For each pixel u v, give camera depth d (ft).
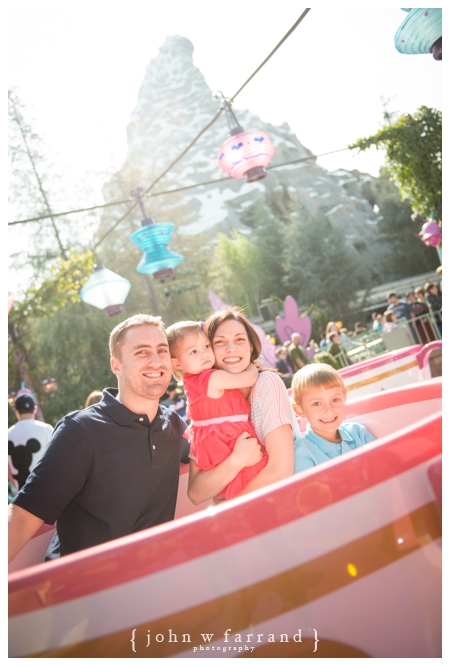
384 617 2.49
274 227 136.56
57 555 5.03
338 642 2.40
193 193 186.60
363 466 2.59
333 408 5.56
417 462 2.73
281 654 2.36
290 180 178.50
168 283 92.84
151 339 5.36
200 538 2.38
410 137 34.22
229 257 121.80
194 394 5.84
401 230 144.87
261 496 2.45
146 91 212.02
